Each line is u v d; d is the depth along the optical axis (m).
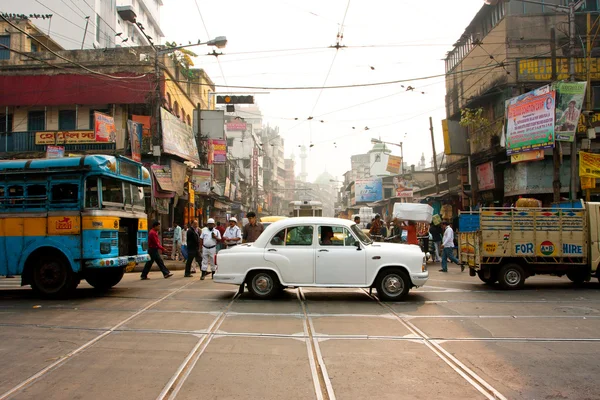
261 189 72.06
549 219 11.16
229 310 8.45
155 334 6.68
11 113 23.20
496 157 23.16
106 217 9.99
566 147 20.28
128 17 18.83
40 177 9.99
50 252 9.89
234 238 13.66
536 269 11.33
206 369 5.17
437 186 31.14
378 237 17.42
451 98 30.00
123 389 4.55
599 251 11.09
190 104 30.45
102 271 11.24
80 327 7.09
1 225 9.94
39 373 5.01
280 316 7.95
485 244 11.05
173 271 17.05
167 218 25.06
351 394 4.44
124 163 10.88
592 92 21.31
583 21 21.67
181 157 23.36
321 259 9.40
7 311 8.38
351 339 6.46
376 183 55.62
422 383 4.76
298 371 5.12
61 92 22.42
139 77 22.36
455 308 8.70
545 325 7.34
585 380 4.89
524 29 22.02
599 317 7.92
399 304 9.11
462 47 28.11
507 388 4.64
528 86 21.78
